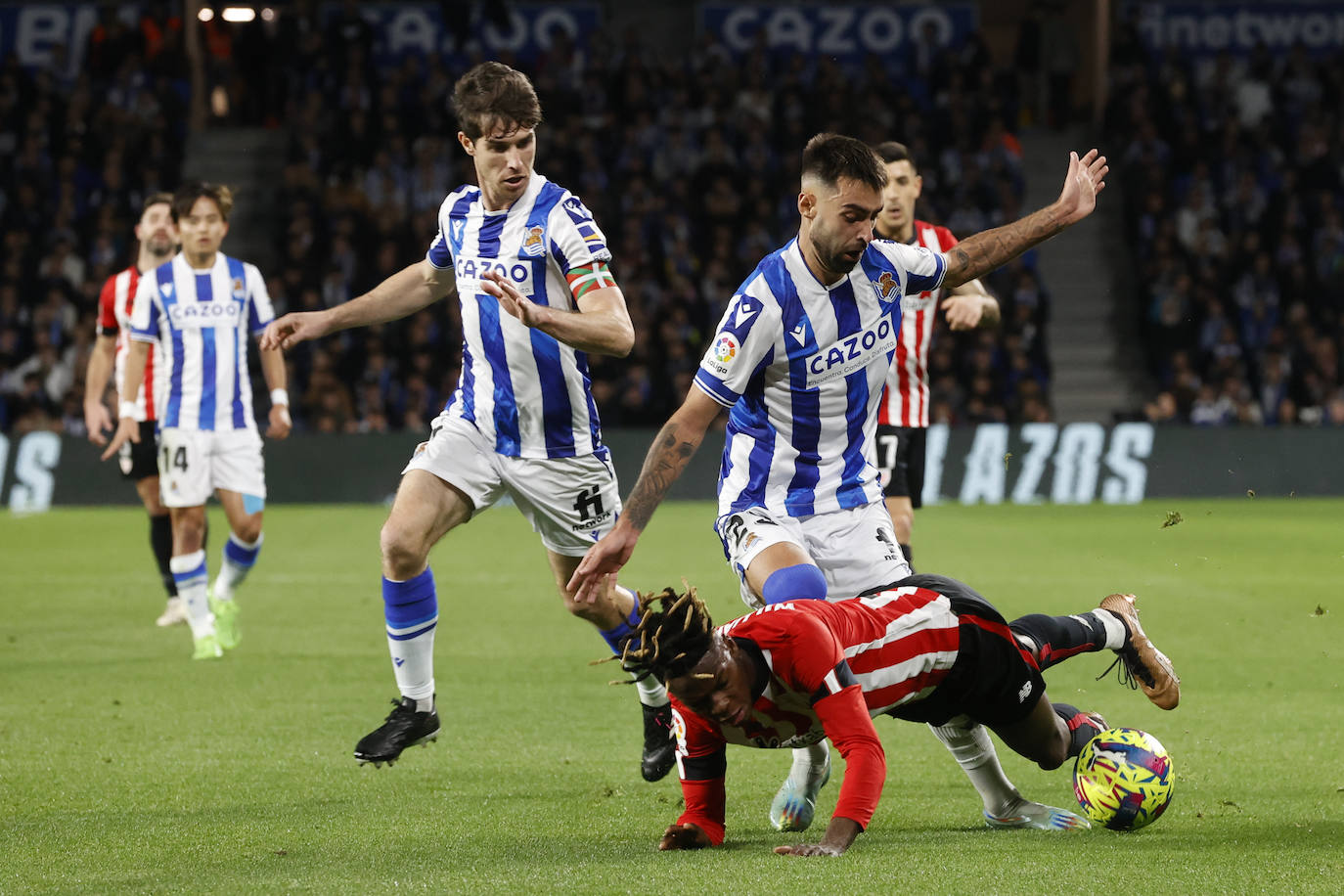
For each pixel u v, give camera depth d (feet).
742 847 42.27
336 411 195.31
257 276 85.15
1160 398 208.95
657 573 117.91
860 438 48.98
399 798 49.60
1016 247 48.88
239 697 68.95
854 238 44.86
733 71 250.57
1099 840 42.83
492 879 38.37
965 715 43.57
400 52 263.29
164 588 102.89
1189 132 243.19
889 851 41.16
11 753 56.75
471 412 52.90
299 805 48.57
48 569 123.24
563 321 46.16
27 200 223.30
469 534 157.69
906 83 258.78
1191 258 230.89
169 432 80.94
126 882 38.60
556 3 264.31
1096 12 269.64
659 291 214.28
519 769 54.75
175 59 246.88
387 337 205.57
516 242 51.24
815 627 39.68
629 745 59.11
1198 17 268.41
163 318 81.61
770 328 46.14
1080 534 150.41
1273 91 250.78
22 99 237.86
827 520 48.44
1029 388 200.64
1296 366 213.87
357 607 101.09
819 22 268.62
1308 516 171.42
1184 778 52.39
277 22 252.21
